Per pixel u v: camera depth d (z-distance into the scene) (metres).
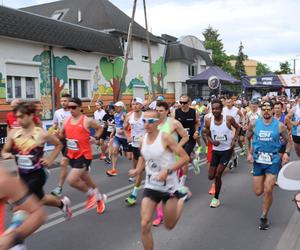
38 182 5.11
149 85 27.92
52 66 18.62
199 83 31.23
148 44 23.06
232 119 6.98
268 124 5.89
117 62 23.73
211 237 5.49
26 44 17.19
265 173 5.96
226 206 7.11
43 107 18.20
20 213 2.39
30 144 5.03
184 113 8.16
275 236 5.52
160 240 5.38
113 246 5.18
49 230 5.80
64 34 18.75
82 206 7.14
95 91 21.83
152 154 4.45
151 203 4.44
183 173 7.68
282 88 35.03
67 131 6.40
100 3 27.00
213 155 7.15
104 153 13.01
